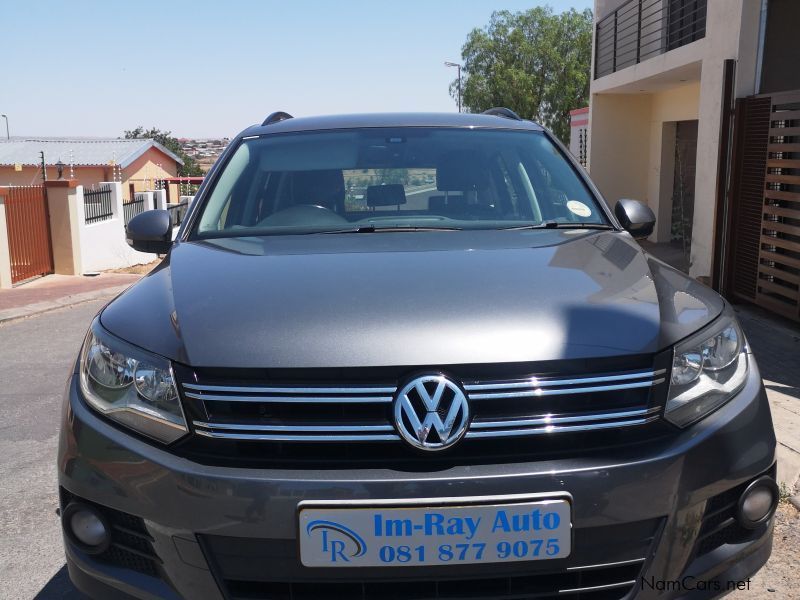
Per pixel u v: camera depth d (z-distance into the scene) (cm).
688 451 208
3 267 1362
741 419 222
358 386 202
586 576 205
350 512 195
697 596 215
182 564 205
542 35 3653
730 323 240
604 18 1573
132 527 215
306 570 199
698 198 966
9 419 541
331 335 210
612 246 286
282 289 237
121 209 1880
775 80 838
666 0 1412
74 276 1571
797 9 830
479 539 196
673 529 207
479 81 3675
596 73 1656
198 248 296
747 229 819
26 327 945
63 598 304
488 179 346
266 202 338
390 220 326
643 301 230
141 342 222
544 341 208
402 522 195
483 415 203
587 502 198
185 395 209
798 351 633
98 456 216
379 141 368
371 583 200
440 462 200
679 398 213
